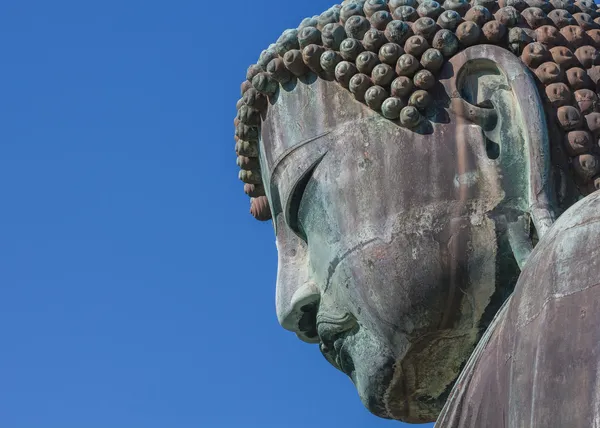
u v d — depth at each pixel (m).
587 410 16.59
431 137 19.19
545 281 17.34
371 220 19.12
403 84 19.28
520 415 17.02
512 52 19.48
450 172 19.06
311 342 20.23
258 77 19.97
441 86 19.34
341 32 19.64
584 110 19.25
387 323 19.05
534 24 19.59
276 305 20.08
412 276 18.91
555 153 19.12
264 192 20.92
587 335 16.86
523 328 17.34
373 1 19.70
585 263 17.19
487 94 19.33
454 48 19.42
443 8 19.64
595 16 20.02
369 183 19.22
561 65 19.39
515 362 17.27
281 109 19.94
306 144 19.64
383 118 19.38
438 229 18.94
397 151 19.22
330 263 19.36
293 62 19.77
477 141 19.14
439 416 17.89
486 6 19.67
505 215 18.92
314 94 19.75
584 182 19.11
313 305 19.89
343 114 19.56
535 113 19.06
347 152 19.42
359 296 19.16
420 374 19.28
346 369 19.70
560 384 16.81
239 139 20.59
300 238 20.08
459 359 19.17
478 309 18.94
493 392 17.50
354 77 19.47
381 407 19.53
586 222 17.44
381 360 19.20
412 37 19.41
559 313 17.09
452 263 18.88
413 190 19.06
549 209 18.81
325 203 19.44
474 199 18.98
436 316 18.95
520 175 19.02
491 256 18.89
